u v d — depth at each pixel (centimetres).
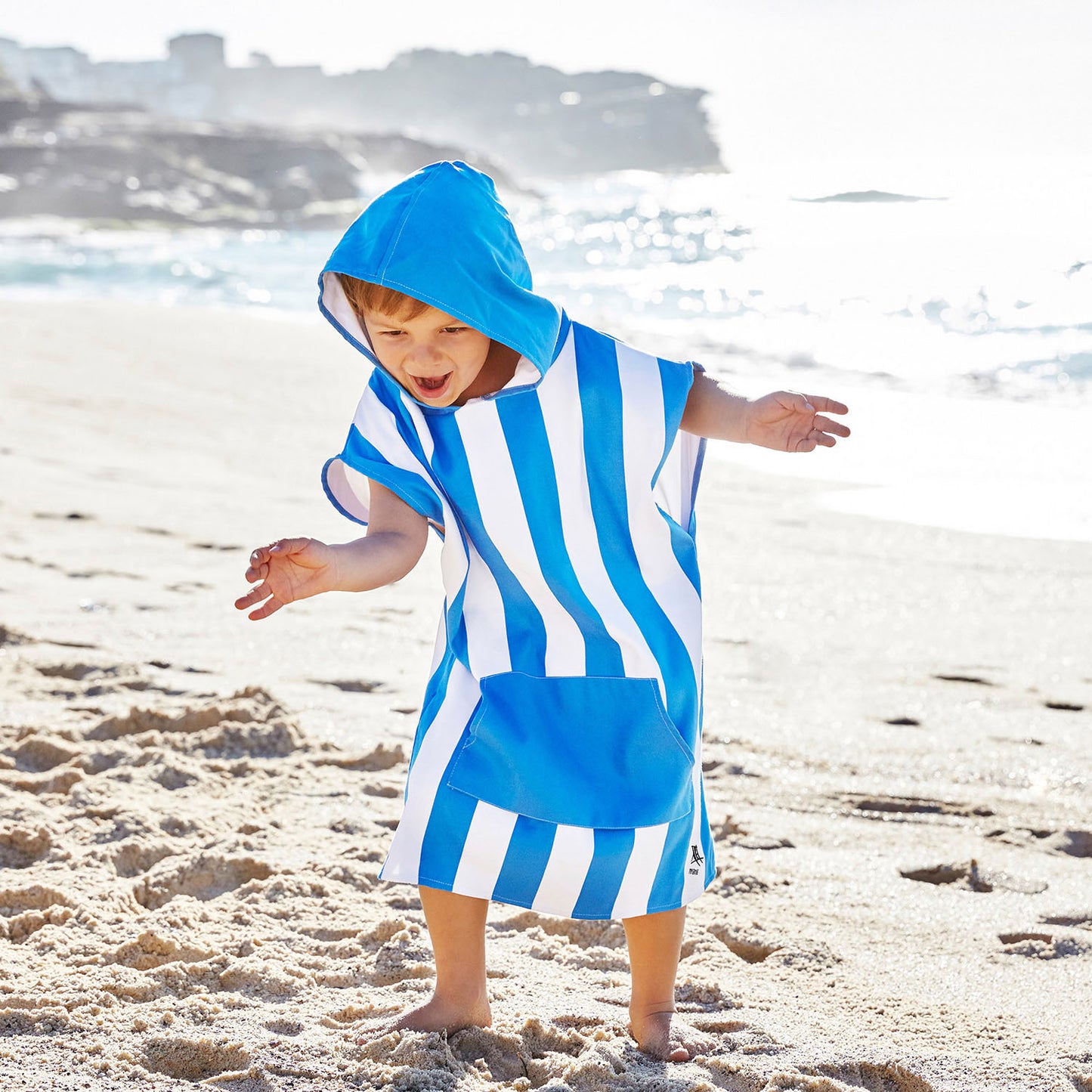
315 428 830
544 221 5225
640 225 4638
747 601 498
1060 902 261
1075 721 370
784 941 240
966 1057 194
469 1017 192
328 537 559
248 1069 179
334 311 192
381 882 254
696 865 195
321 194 10594
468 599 195
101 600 463
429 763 187
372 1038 188
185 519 584
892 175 8444
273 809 294
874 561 558
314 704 369
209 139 11112
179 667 398
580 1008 205
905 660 426
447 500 191
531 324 182
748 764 339
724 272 2478
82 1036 188
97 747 323
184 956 219
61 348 1077
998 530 612
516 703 187
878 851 288
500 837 181
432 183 181
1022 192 4144
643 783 186
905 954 237
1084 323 1498
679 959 230
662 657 192
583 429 192
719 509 658
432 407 190
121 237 6775
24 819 276
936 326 1547
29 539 539
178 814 284
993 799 317
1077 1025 208
